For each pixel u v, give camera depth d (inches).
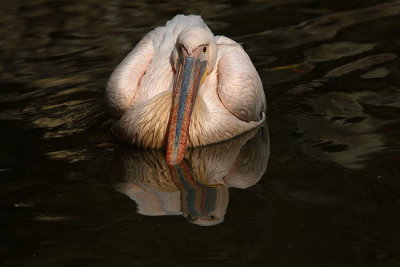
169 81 470.0
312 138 446.6
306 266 306.5
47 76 581.3
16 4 767.7
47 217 361.1
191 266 309.7
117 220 355.3
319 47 597.6
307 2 713.6
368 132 446.0
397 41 592.4
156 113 453.1
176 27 495.5
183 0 756.0
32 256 323.6
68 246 330.6
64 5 761.0
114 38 654.5
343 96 506.0
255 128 490.6
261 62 579.2
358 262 308.3
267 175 403.9
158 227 346.0
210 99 475.2
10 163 434.6
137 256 319.3
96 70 587.2
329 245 321.7
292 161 417.4
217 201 375.2
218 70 483.8
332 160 412.2
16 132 483.8
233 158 441.4
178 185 401.4
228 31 649.0
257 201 370.9
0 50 645.3
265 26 656.4
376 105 485.7
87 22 704.4
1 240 339.3
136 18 705.0
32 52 636.7
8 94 550.3
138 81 480.7
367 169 396.5
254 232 336.8
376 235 329.1
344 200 364.2
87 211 366.9
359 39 605.0
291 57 583.8
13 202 380.5
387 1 690.8
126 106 472.7
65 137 474.6
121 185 400.5
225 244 326.3
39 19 720.3
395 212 348.8
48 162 434.6
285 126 472.4
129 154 451.2
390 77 527.2
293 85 534.6
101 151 453.4
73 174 416.5
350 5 691.4
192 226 345.4
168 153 433.4
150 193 389.1
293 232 335.0
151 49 490.9
